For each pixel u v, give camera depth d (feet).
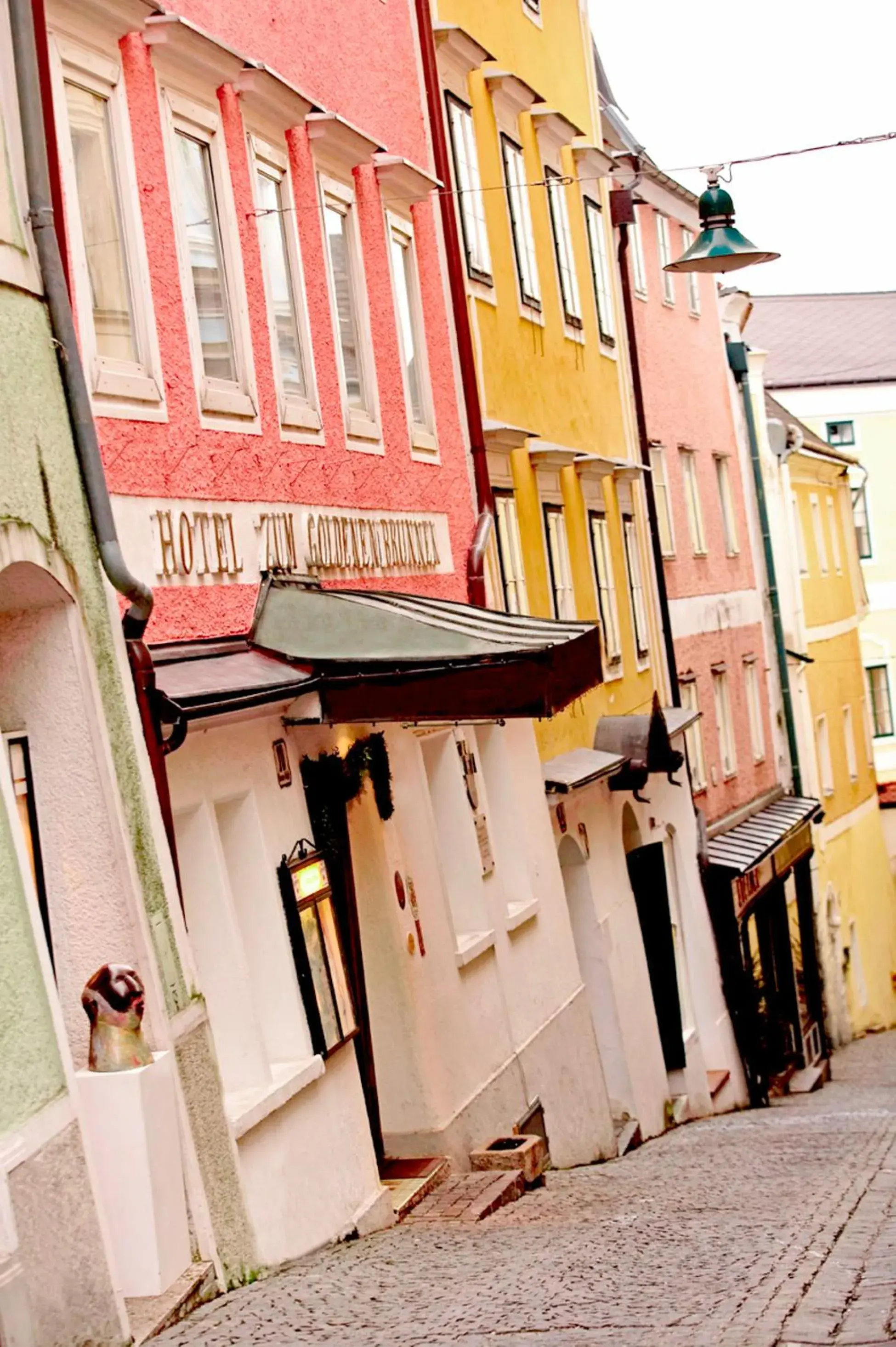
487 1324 34.09
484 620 58.80
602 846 91.56
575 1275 40.52
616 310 109.91
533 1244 47.44
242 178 56.13
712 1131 91.66
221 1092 43.83
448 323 77.41
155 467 48.57
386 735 62.39
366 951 59.98
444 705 52.34
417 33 77.15
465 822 70.08
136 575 46.96
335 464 62.08
